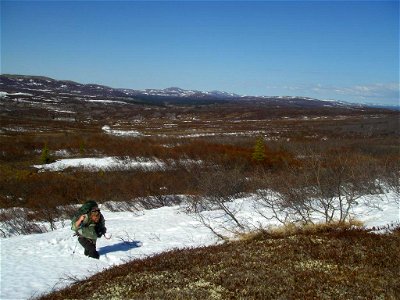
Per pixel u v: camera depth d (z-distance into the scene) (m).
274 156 31.31
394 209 13.05
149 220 16.47
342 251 7.68
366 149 37.34
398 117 109.62
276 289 6.31
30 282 9.58
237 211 15.55
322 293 5.98
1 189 26.55
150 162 35.44
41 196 24.58
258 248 8.77
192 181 25.42
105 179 28.20
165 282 7.38
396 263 6.82
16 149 41.97
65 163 37.16
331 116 120.94
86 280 8.80
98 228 11.80
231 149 36.47
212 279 7.12
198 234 13.22
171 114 125.44
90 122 91.75
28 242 14.24
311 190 14.44
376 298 5.65
